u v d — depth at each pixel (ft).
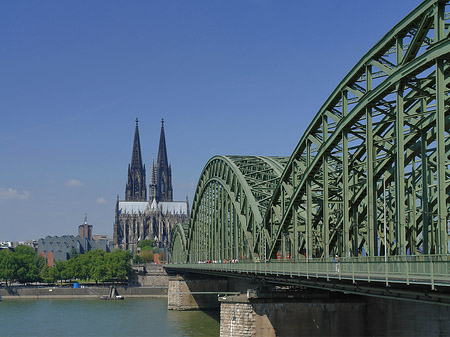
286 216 227.81
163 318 424.46
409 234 184.65
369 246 157.89
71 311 495.82
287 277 205.16
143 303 584.40
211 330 352.28
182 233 611.47
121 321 411.13
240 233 309.83
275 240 241.14
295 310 227.20
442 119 129.90
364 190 186.50
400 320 200.23
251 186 290.56
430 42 147.13
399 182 144.36
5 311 501.97
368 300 223.30
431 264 113.70
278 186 239.30
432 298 129.08
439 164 128.88
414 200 170.19
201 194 417.49
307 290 231.91
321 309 225.76
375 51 158.92
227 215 332.39
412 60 139.33
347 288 165.17
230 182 323.37
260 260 244.42
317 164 199.72
